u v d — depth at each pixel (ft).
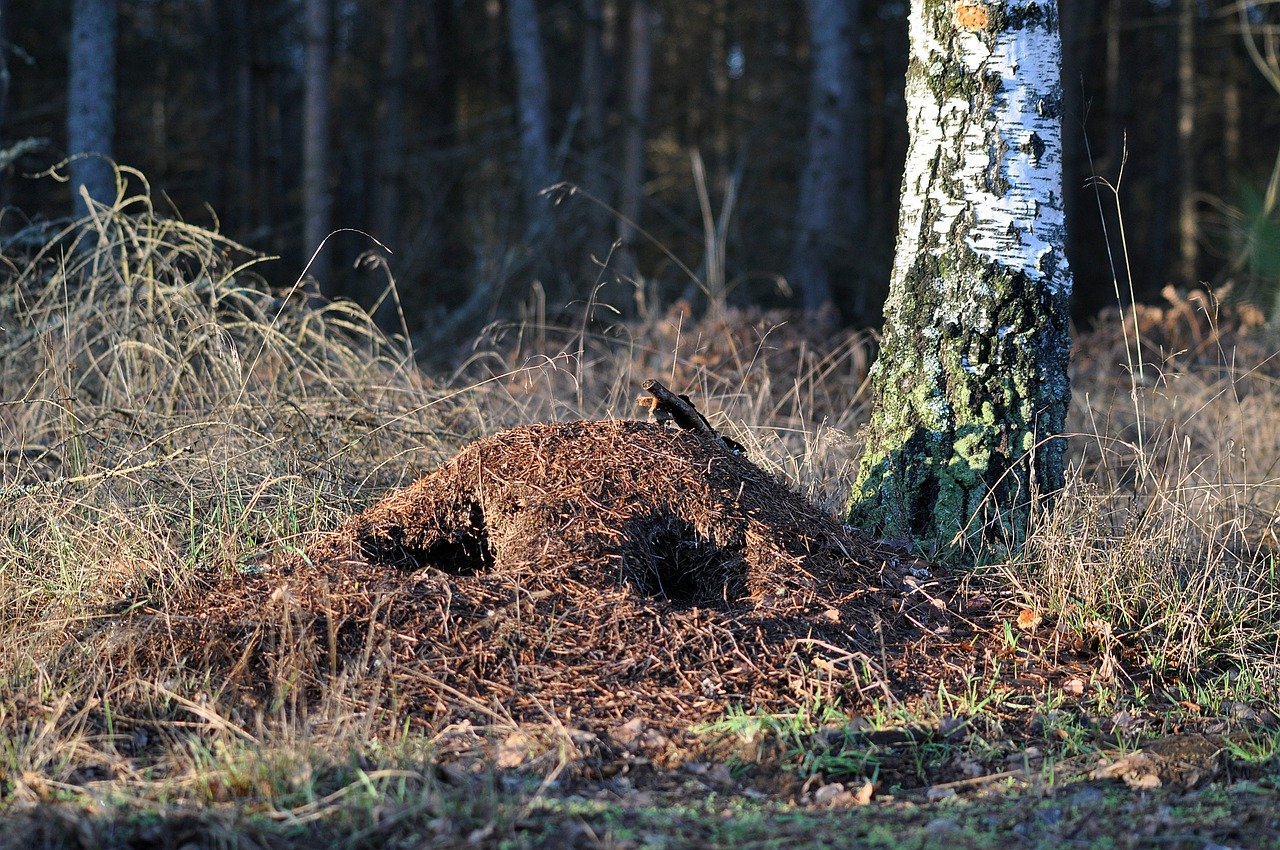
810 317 37.11
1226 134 109.40
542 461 18.44
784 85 101.40
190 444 22.56
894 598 18.03
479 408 27.43
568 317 54.49
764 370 29.73
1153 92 118.32
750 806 13.21
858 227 66.69
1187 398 31.68
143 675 15.78
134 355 24.97
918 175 20.86
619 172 77.30
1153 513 21.20
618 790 13.51
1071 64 82.89
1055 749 15.12
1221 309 35.86
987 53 20.22
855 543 19.04
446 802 12.57
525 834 11.95
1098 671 17.10
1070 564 19.04
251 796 12.80
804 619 16.88
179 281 25.81
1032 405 20.45
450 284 73.31
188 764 13.50
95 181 44.24
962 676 16.63
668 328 35.40
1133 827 12.64
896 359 21.09
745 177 87.51
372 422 24.31
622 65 105.81
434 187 83.30
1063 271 20.61
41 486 20.93
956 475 20.49
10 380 26.18
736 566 17.76
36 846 11.56
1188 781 14.06
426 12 95.30
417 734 14.51
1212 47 101.76
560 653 15.96
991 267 20.31
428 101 94.79
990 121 20.26
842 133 64.85
